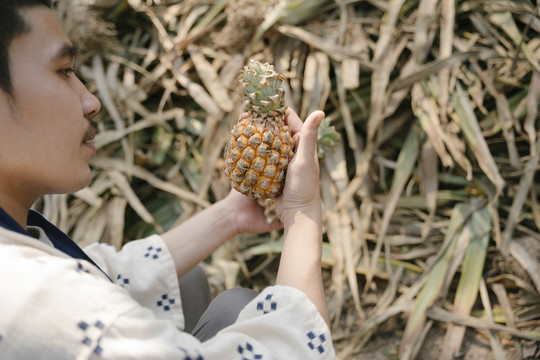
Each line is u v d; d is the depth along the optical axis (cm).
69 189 73
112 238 146
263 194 85
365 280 141
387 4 156
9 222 68
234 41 162
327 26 159
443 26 147
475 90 143
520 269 130
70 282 63
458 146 141
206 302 104
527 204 138
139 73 171
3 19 65
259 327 73
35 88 67
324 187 147
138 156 156
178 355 65
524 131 143
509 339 123
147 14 172
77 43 165
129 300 66
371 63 149
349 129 145
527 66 142
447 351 123
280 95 83
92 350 61
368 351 128
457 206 142
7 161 68
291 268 79
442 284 131
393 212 142
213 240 97
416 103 144
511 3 146
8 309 60
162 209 158
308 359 72
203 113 165
